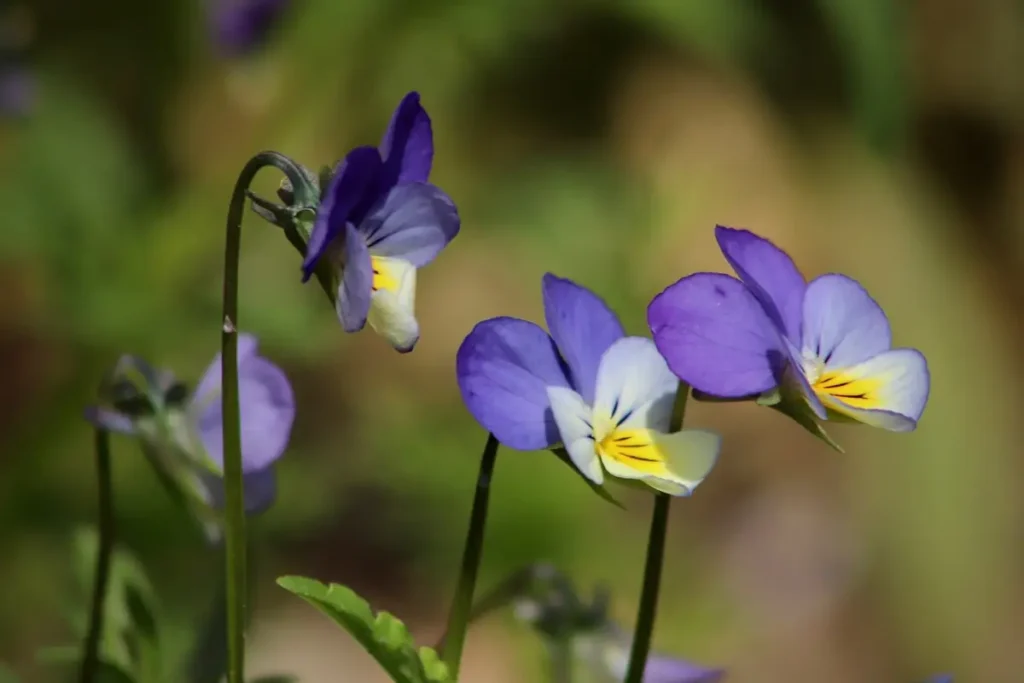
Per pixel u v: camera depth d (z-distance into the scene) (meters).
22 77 0.94
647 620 0.52
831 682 0.94
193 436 0.54
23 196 0.89
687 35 1.01
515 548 0.90
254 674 0.84
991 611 1.02
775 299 0.53
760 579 0.98
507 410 0.52
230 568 0.52
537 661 0.73
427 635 0.89
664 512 0.52
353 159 0.51
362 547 0.93
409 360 1.07
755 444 1.08
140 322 0.85
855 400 0.52
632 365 0.52
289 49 0.93
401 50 0.97
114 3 1.10
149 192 0.98
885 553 1.02
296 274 0.90
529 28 1.11
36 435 0.83
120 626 0.57
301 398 1.00
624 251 1.09
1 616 0.78
